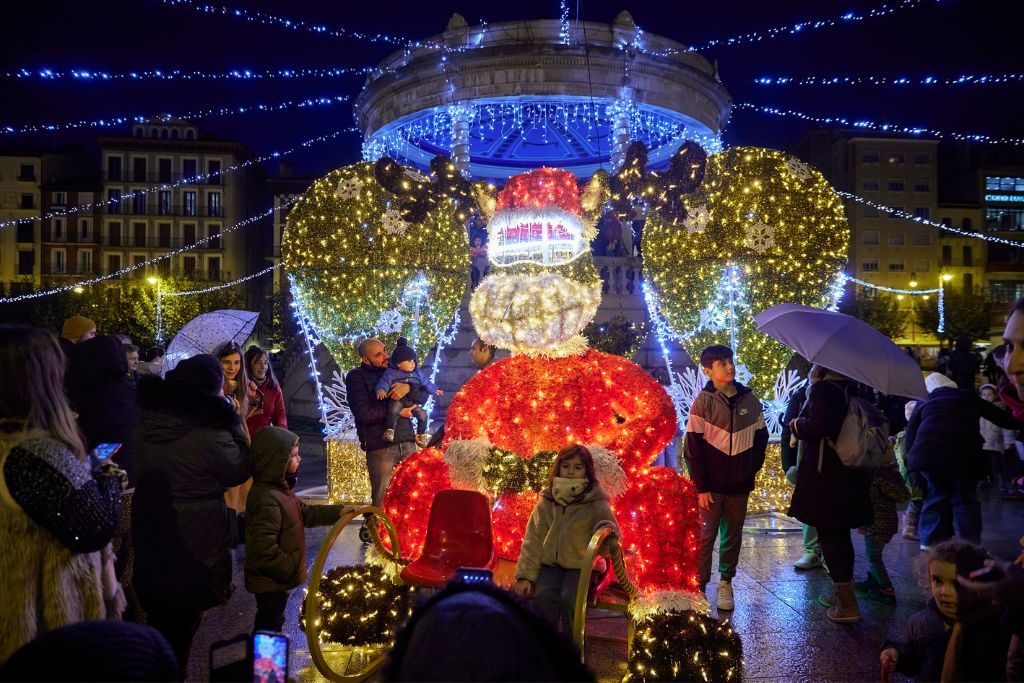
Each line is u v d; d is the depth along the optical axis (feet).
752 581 19.20
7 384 8.52
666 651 12.52
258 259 218.79
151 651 4.66
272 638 6.93
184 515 11.08
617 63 44.06
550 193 16.66
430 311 26.96
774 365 25.25
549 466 14.82
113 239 197.67
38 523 8.24
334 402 31.12
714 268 24.52
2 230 198.39
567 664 4.67
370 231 25.86
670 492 14.03
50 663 4.28
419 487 15.05
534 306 15.17
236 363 19.98
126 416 14.69
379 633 13.91
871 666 13.82
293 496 12.78
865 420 15.94
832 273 24.52
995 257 210.18
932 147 205.16
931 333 185.26
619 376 15.46
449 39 45.42
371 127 51.93
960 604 9.32
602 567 13.38
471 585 4.84
